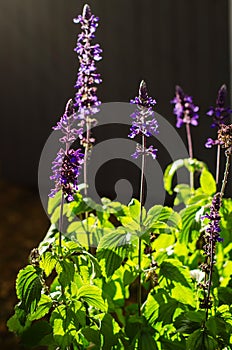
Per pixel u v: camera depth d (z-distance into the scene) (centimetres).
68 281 120
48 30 342
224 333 122
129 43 317
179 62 308
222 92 135
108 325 124
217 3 292
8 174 378
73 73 341
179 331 121
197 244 146
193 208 134
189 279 124
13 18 349
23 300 119
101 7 320
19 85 360
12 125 370
